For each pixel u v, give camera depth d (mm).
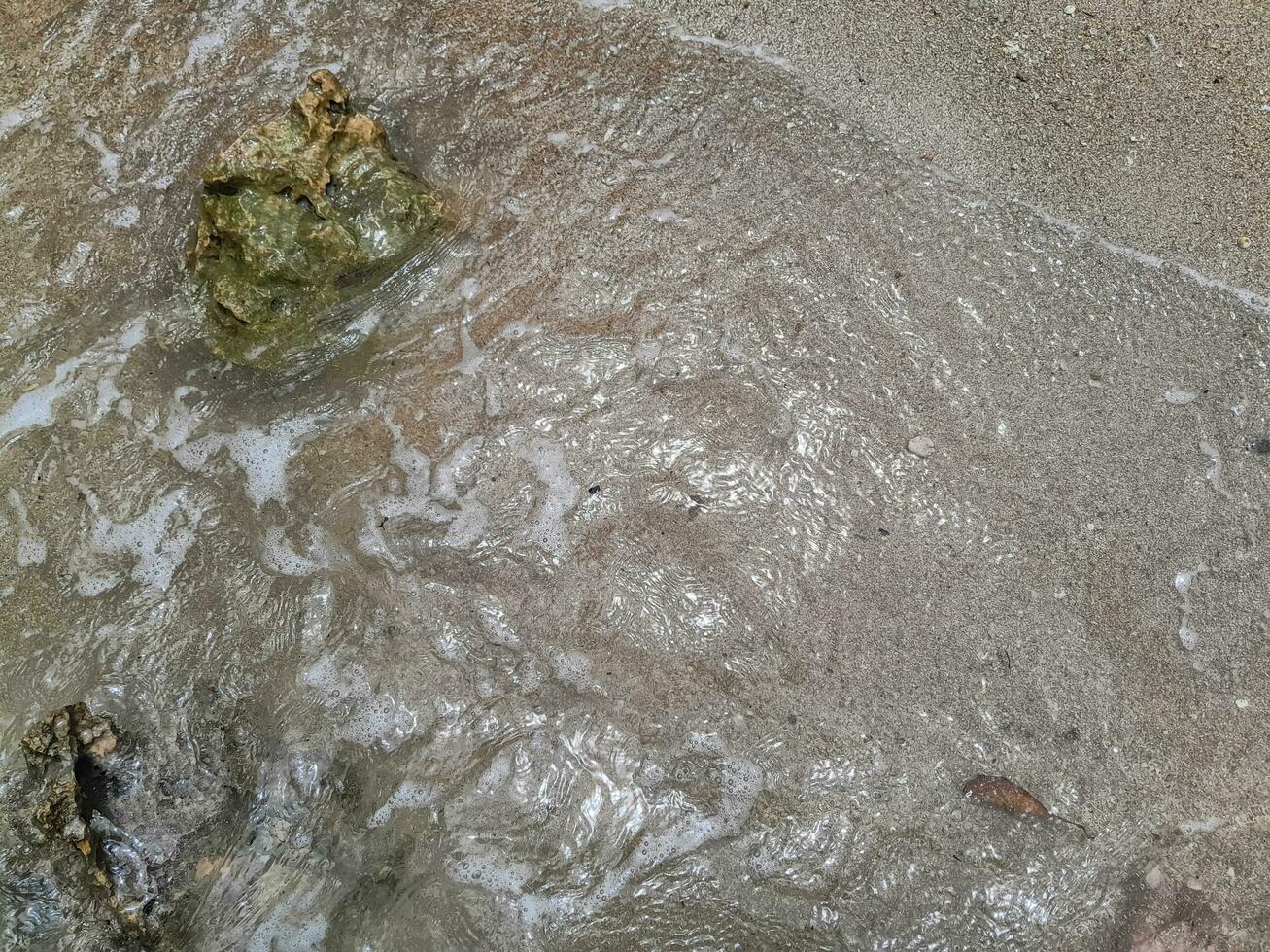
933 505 944
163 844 866
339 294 992
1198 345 977
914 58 1053
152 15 1071
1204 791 878
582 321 1001
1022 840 867
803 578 930
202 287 999
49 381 993
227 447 983
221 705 908
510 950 850
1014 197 1014
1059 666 905
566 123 1051
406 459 976
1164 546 933
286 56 1069
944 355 979
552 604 934
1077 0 1057
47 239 1018
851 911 854
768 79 1055
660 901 861
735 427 970
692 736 898
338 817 887
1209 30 1043
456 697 913
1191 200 1006
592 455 969
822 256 1007
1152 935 850
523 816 884
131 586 943
